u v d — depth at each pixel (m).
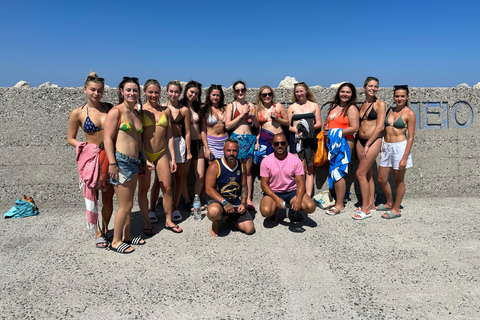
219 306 2.72
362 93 5.56
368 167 4.68
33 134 5.09
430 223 4.50
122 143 3.48
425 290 2.91
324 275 3.18
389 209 5.01
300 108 5.00
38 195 5.18
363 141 4.83
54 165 5.17
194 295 2.87
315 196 5.25
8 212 4.83
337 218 4.72
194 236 4.12
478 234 4.09
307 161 4.97
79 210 5.14
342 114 4.80
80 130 5.19
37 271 3.29
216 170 4.01
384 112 4.51
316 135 5.02
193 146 4.89
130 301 2.79
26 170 5.13
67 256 3.60
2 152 5.04
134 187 3.67
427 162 5.72
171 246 3.84
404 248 3.75
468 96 5.68
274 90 5.41
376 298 2.81
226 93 5.38
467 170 5.82
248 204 4.99
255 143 5.00
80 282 3.08
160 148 4.03
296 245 3.85
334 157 4.82
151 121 3.94
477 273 3.18
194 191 5.38
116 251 3.71
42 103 5.07
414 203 5.42
